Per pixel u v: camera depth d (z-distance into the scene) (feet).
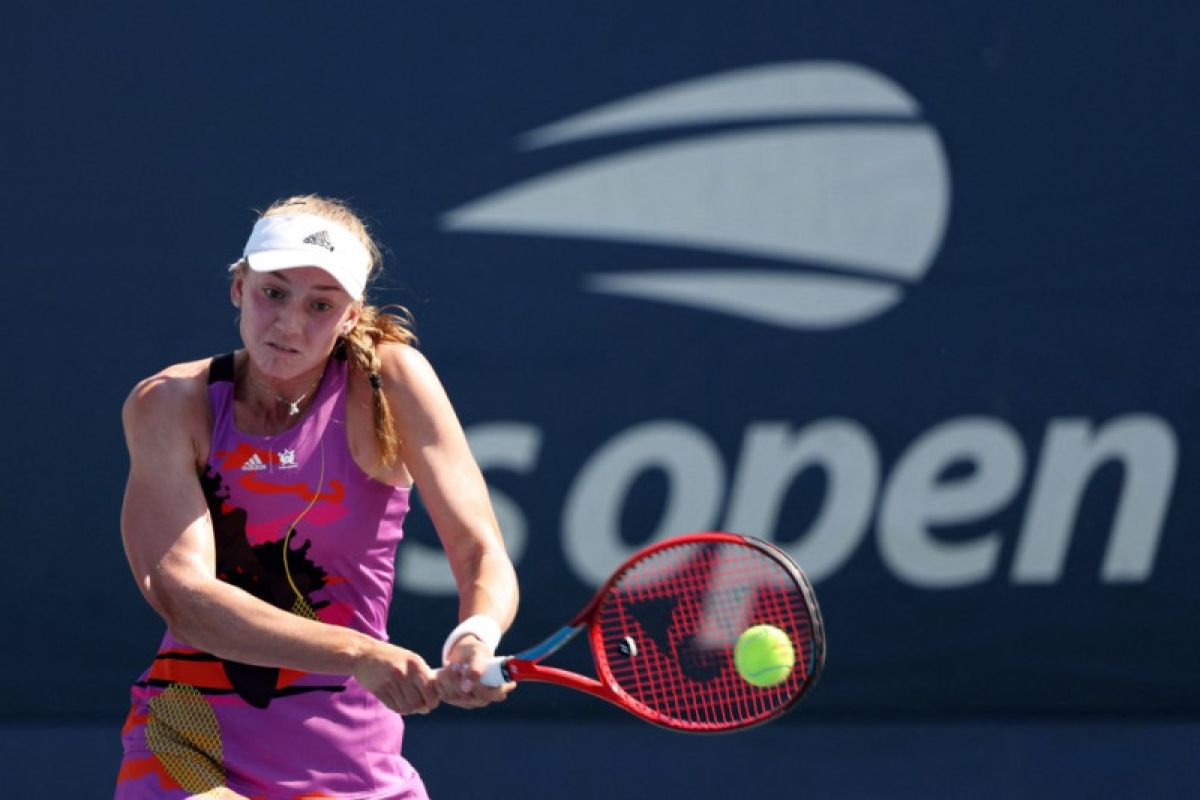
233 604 30.32
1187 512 62.75
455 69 62.75
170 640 33.04
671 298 63.00
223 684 32.35
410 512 62.08
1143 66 63.36
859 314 63.16
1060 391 62.95
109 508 61.98
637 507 62.64
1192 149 63.16
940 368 63.00
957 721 62.08
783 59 63.26
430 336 62.28
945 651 62.39
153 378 32.35
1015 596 62.64
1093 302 63.05
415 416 32.81
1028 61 63.41
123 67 62.23
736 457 62.80
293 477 32.07
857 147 63.36
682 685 35.42
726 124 63.16
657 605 39.52
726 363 62.95
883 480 62.75
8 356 61.93
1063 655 62.44
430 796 60.13
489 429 62.44
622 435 62.75
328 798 32.73
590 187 62.95
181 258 62.18
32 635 61.67
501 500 62.49
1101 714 62.39
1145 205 63.16
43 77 62.13
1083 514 62.69
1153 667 62.49
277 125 62.39
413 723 62.08
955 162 63.31
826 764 60.64
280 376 31.19
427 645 61.87
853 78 63.31
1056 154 63.26
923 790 59.93
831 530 62.64
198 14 62.39
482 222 62.59
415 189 62.49
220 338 62.23
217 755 32.40
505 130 62.75
